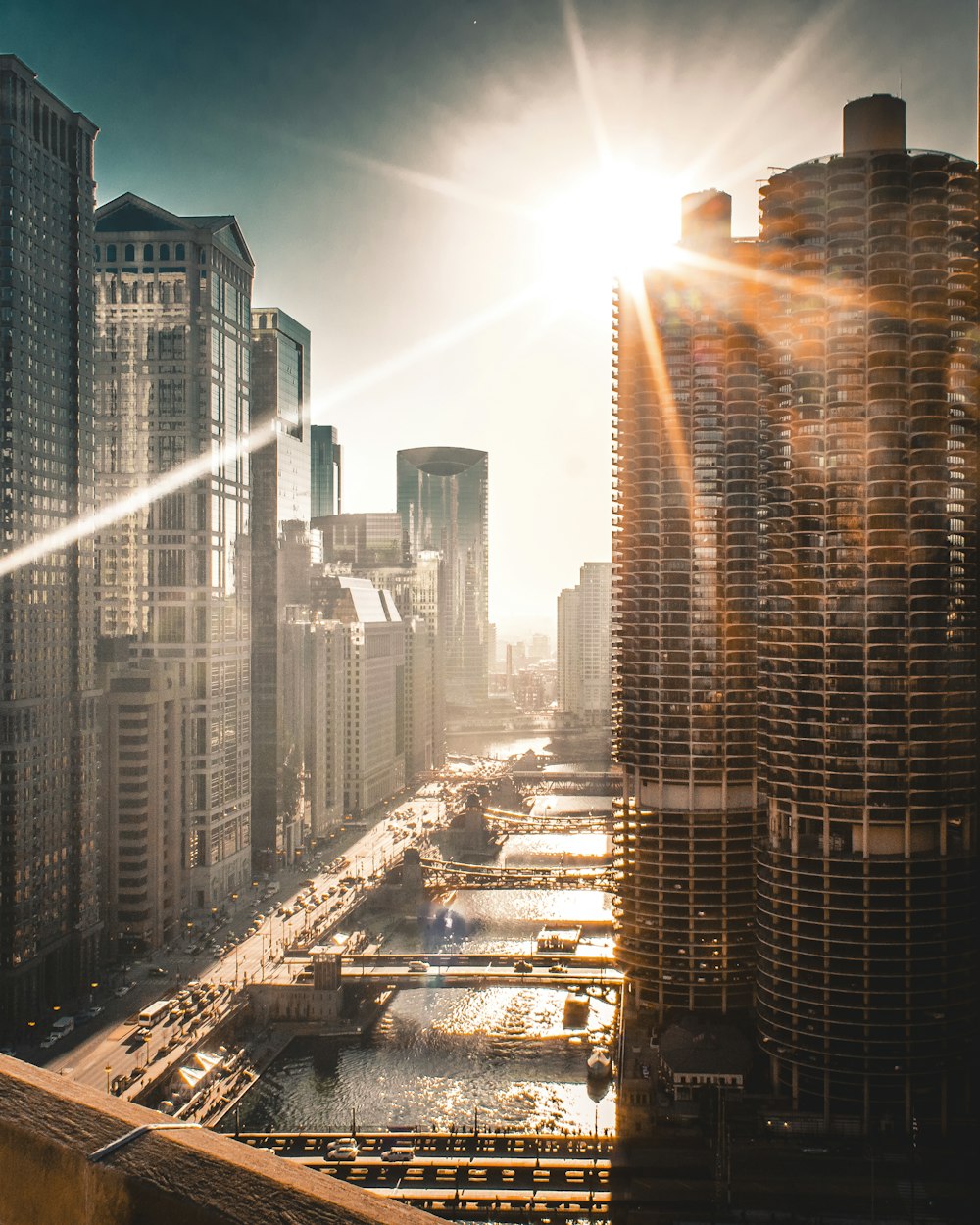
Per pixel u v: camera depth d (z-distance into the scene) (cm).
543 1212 19075
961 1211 18400
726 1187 19112
